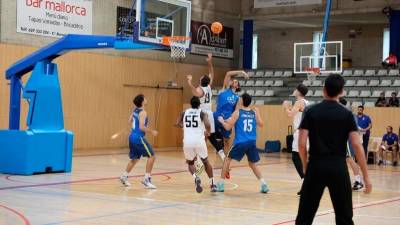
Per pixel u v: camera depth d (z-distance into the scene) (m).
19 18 19.83
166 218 8.17
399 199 10.62
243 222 7.94
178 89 26.00
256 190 11.43
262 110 24.48
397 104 21.86
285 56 32.84
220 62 28.19
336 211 5.59
